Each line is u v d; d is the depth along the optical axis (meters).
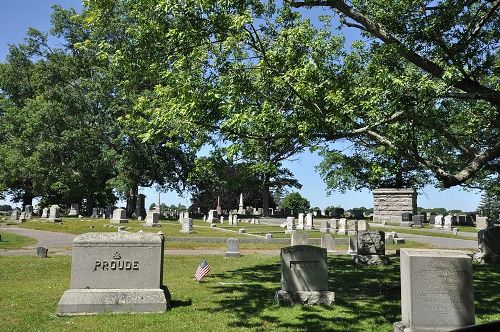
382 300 11.24
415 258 7.86
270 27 13.49
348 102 11.58
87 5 16.66
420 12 12.59
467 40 12.36
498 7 12.60
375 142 13.89
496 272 16.36
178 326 8.66
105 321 8.96
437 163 14.47
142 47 14.30
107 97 50.00
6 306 10.14
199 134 11.94
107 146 53.06
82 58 54.72
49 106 51.62
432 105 11.45
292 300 10.76
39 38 56.41
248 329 8.59
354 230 35.50
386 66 12.55
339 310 10.19
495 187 24.88
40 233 32.84
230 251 20.77
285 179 71.75
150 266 10.20
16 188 71.75
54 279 14.40
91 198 61.50
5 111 63.03
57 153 55.44
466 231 42.38
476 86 11.94
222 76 11.72
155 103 13.90
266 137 11.00
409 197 52.53
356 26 13.92
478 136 15.19
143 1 13.42
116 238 10.16
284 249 11.06
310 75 10.90
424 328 7.71
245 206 80.25
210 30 12.25
